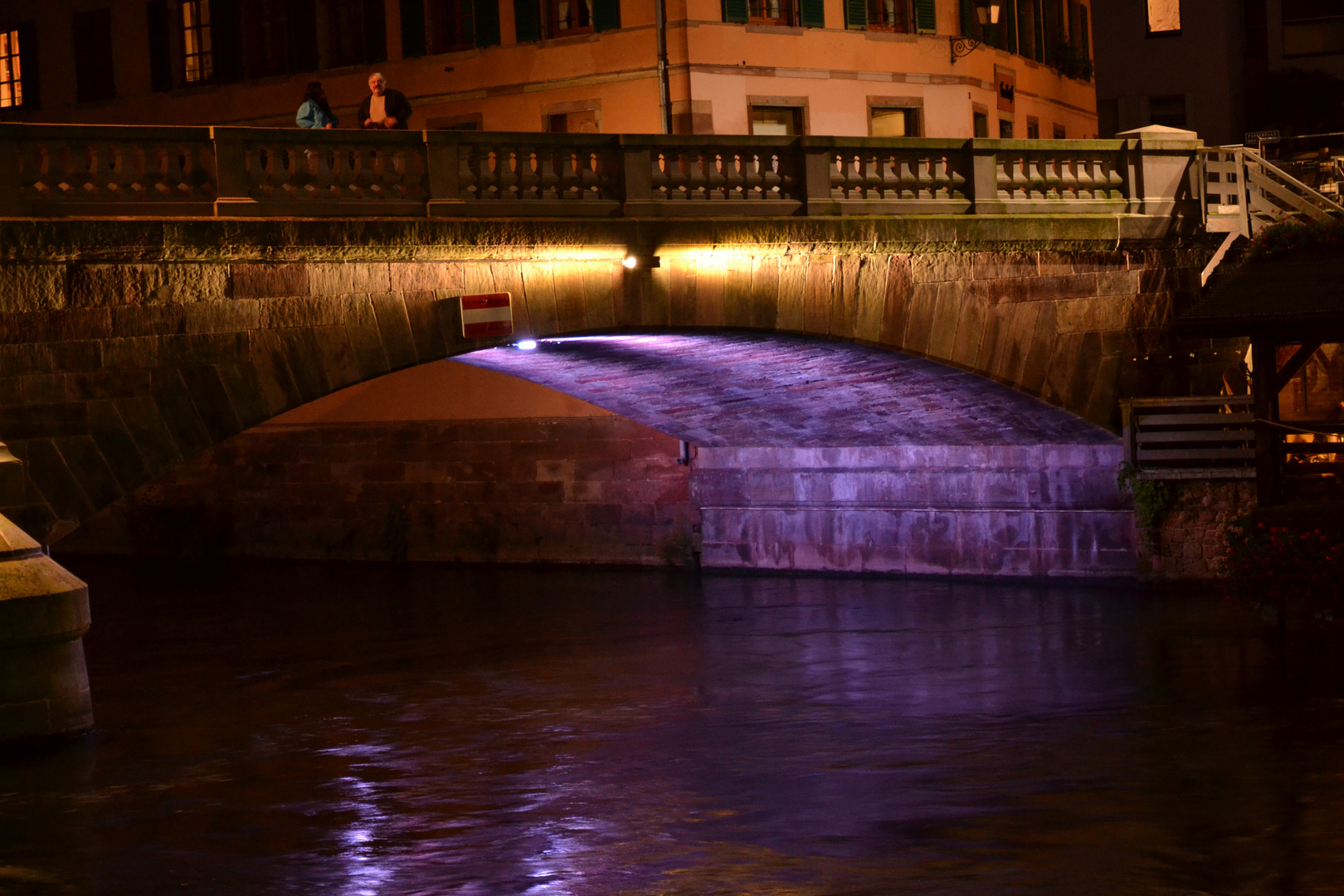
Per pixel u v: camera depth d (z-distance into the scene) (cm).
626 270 2205
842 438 3148
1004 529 2969
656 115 3198
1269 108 4922
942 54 3562
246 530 3853
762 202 2319
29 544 1730
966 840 1316
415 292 2019
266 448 3812
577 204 2156
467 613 2862
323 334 1944
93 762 1698
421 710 2016
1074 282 2650
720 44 3209
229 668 2388
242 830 1413
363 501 3675
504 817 1449
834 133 3378
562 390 3045
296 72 3553
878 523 3136
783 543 3250
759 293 2323
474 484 3550
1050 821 1365
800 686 2097
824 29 3359
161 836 1398
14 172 1769
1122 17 4962
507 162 2147
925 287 2489
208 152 1891
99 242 1772
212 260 1850
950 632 2464
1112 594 2739
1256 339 2241
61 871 1294
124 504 4034
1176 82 4919
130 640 2680
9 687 1716
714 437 3272
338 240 1933
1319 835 1295
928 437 3034
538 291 2120
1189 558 2753
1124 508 2820
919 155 2486
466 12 3394
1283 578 2203
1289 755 1584
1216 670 2042
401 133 2017
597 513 3431
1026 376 2620
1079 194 2653
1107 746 1662
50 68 3803
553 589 3128
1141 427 2742
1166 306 2738
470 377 3547
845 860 1266
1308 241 2261
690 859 1286
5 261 1727
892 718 1862
